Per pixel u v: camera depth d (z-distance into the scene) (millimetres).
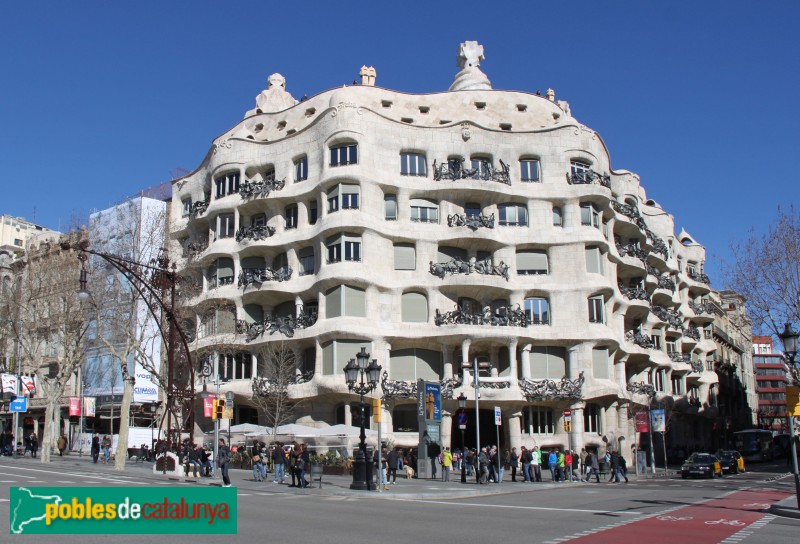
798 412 22047
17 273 58344
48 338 55344
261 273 52875
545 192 55000
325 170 51344
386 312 50688
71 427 64938
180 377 53062
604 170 60656
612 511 21781
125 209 57969
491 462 36844
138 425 61625
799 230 40094
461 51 65500
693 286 80625
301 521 17734
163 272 38594
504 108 58625
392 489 30578
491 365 52438
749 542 15008
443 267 51719
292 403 50656
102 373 61031
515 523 18172
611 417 54562
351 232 50062
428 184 53094
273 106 63500
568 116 60375
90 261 48906
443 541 14594
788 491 31438
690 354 76688
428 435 39250
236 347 52344
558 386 51406
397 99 57125
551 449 52812
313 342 50188
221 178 56812
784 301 39781
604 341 53281
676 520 19297
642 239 64250
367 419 47406
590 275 53938
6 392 57938
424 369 51406
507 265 53594
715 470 44031
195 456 37375
